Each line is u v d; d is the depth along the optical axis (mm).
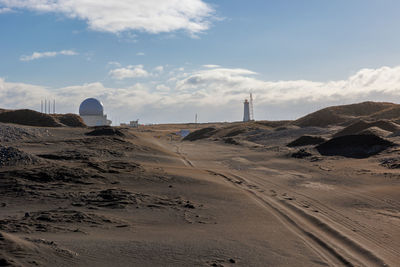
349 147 36500
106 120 131125
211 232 10219
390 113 85188
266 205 15188
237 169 30281
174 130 165375
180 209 13492
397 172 23219
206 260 7473
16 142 42562
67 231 9289
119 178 19906
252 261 7684
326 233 10766
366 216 13500
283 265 7605
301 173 26844
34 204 13570
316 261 8047
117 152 35344
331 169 27750
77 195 15164
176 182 20094
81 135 57406
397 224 12352
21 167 21016
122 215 12039
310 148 39469
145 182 19516
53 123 83750
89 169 20906
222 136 97062
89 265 6504
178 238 9219
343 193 18406
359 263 8078
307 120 98688
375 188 19266
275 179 24016
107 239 8594
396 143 34625
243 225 11422
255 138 73938
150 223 11133
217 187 19312
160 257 7430
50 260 6383
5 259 5887
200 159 38562
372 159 30500
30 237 8031
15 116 83875
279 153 41656
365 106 106438
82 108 129250
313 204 15711
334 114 99500
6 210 12477
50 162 24219
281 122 113438
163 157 36531
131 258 7191
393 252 9219
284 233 10492
